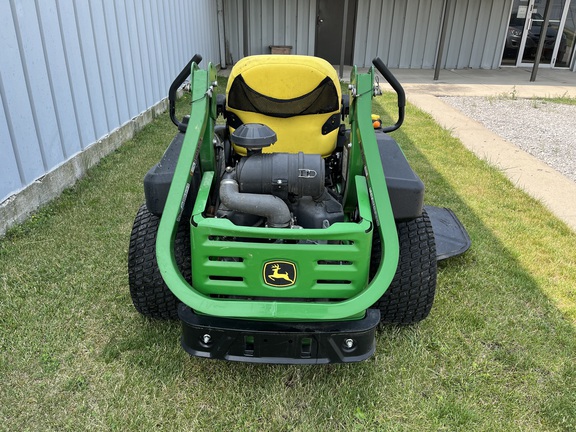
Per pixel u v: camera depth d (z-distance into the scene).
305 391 2.08
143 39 6.09
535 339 2.44
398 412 2.00
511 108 8.09
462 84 10.26
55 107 3.95
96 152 4.70
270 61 2.39
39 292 2.67
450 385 2.14
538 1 12.30
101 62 4.85
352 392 2.07
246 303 1.80
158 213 2.13
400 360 2.26
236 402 2.02
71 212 3.66
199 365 2.20
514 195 4.34
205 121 2.21
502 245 3.40
